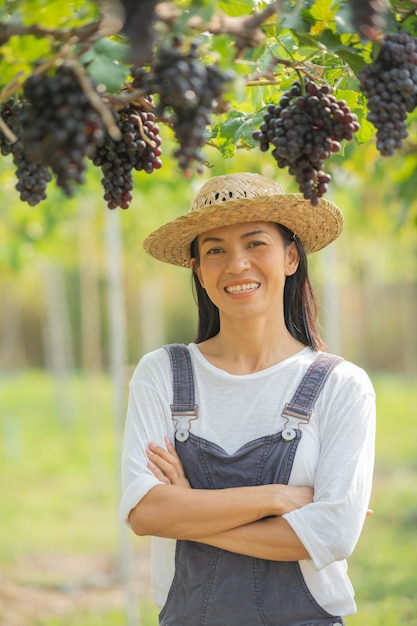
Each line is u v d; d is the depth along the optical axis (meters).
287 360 2.28
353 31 1.73
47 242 7.41
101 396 17.38
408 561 6.02
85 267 15.91
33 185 1.71
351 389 2.22
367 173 5.09
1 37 1.54
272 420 2.21
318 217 2.34
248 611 2.12
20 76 1.53
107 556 6.70
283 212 2.27
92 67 1.57
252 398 2.25
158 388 2.31
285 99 1.80
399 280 21.78
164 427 2.28
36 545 7.03
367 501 2.15
